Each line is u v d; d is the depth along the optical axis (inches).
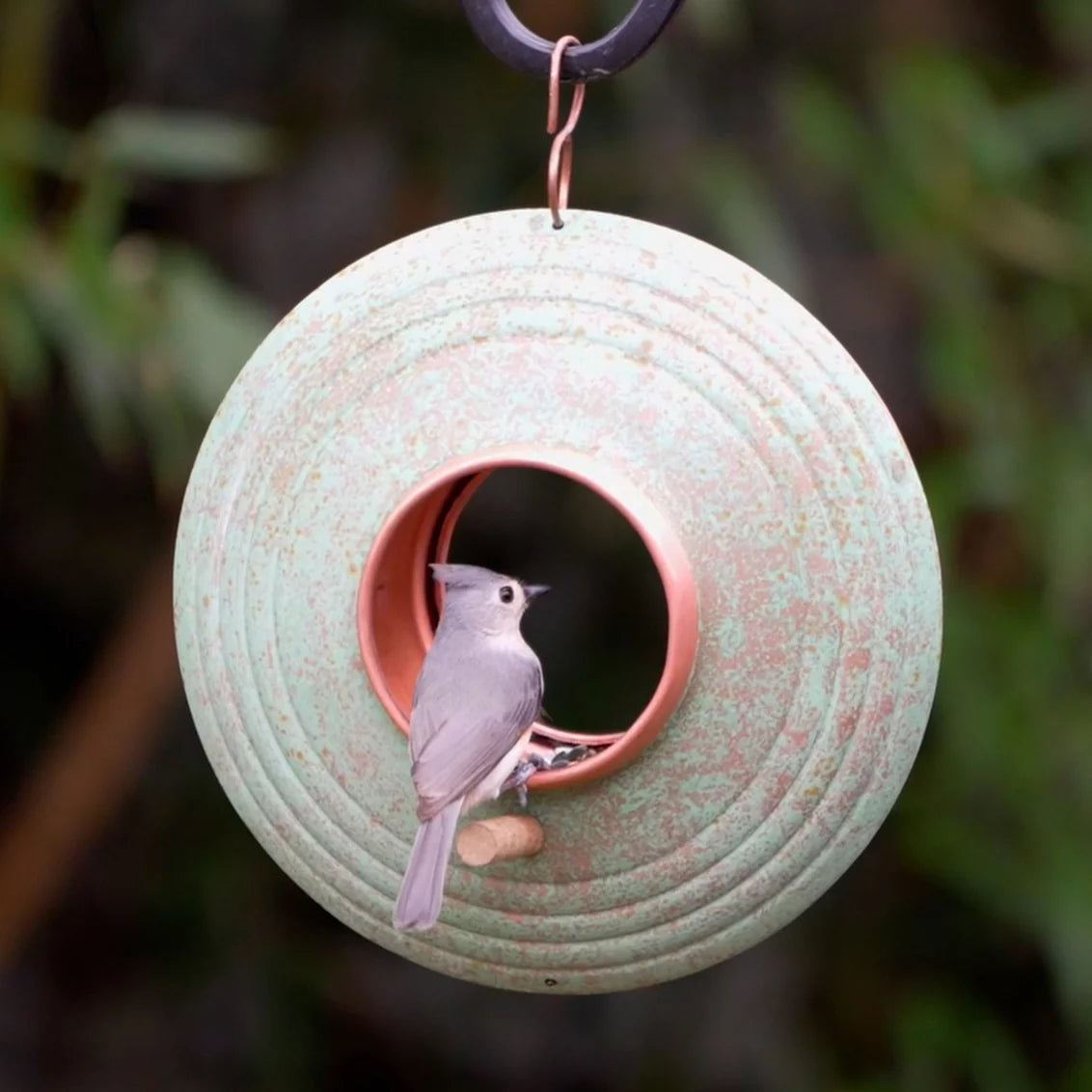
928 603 137.2
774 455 134.2
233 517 145.4
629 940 142.7
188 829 289.3
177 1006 297.0
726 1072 277.9
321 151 276.2
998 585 267.3
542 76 141.6
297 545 142.4
